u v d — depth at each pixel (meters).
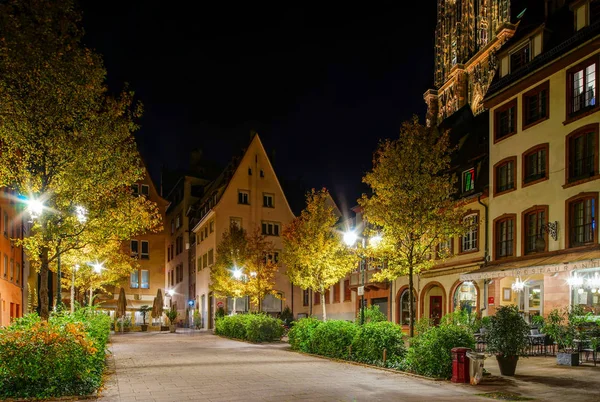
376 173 19.67
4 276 31.88
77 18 15.60
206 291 52.00
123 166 17.78
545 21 24.77
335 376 14.84
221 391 12.36
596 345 15.95
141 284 56.62
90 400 11.22
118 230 18.20
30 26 14.49
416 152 19.00
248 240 40.88
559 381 13.27
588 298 20.61
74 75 15.43
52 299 33.34
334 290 43.47
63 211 16.58
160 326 51.47
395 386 13.02
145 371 16.31
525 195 24.34
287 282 50.28
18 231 36.75
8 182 16.30
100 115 16.67
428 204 18.86
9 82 14.81
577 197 21.50
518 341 14.27
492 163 26.73
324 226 29.03
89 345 12.38
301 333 23.20
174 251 68.56
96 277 34.12
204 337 36.12
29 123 15.17
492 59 85.81
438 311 31.02
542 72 23.75
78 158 16.08
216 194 51.78
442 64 105.31
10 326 12.39
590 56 21.34
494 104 27.05
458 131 33.50
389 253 19.83
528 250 24.11
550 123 23.25
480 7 94.19
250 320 30.52
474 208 27.70
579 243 21.50
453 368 13.59
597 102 20.86
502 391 12.10
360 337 18.11
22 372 11.23
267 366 17.47
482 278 24.14
